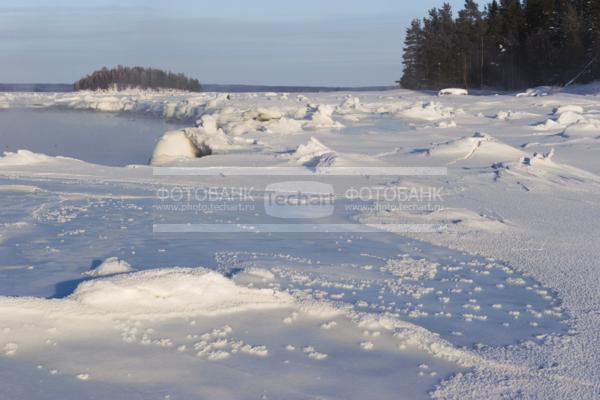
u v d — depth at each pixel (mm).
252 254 6406
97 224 8055
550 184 11711
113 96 67250
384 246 7137
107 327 4047
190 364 3635
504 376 3656
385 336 4176
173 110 46469
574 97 39062
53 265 5711
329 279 5523
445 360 3867
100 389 3289
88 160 23359
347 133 24641
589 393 3453
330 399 3299
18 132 35344
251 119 28906
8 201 10062
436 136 22375
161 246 6734
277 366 3668
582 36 55031
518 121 26969
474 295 5305
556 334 4398
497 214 9055
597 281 5742
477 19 70625
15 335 3842
